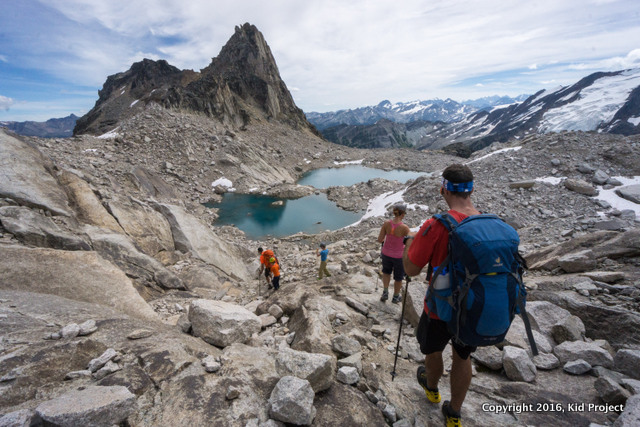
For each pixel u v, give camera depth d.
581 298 5.23
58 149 27.08
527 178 21.39
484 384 3.49
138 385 2.71
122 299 6.09
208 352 3.53
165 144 46.69
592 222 14.49
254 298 9.25
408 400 3.09
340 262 10.48
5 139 10.47
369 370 3.39
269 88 113.88
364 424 2.56
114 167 25.81
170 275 9.93
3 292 4.86
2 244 6.80
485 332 2.06
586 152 22.22
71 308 4.55
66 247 8.37
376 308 5.88
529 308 4.83
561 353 3.86
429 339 2.60
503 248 2.04
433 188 25.02
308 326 4.47
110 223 11.95
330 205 38.50
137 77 136.88
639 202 15.90
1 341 3.21
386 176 68.38
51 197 9.92
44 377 2.71
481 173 23.58
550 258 7.45
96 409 2.12
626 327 4.28
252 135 86.44
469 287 2.05
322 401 2.76
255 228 29.62
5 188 8.98
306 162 81.75
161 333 3.83
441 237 2.33
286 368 2.96
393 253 5.73
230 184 44.34
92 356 3.16
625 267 6.05
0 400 2.36
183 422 2.36
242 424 2.38
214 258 14.38
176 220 14.55
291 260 13.71
